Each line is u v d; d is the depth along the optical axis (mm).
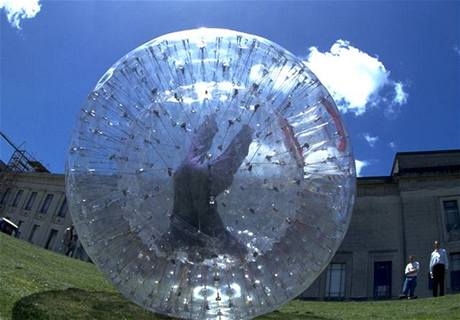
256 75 5879
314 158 5891
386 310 12211
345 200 6094
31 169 61812
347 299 34375
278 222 5699
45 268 10836
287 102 5879
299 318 9391
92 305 7391
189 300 5703
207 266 5656
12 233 32188
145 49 6078
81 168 5980
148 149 5695
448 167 36688
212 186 5602
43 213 55688
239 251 5648
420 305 13547
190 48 5953
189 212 5609
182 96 5750
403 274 34375
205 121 5695
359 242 35938
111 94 5996
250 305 5754
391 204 36688
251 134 5691
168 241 5668
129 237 5777
